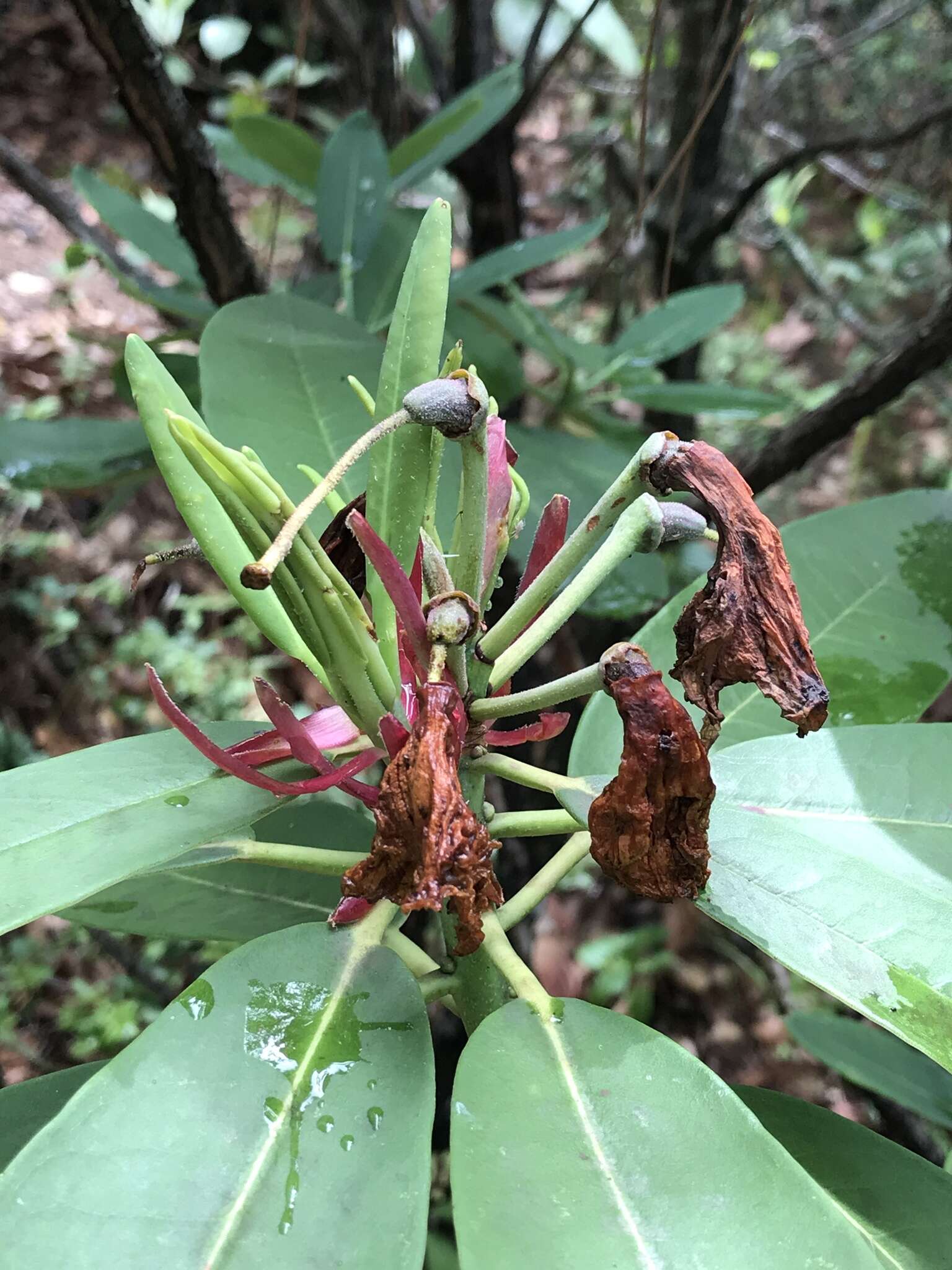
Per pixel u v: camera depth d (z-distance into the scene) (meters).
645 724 0.15
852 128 0.80
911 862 0.19
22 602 0.88
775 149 0.81
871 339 0.76
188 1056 0.15
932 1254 0.18
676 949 0.73
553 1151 0.14
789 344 1.17
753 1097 0.20
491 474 0.17
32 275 1.09
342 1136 0.14
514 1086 0.15
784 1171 0.14
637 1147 0.14
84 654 0.91
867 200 0.83
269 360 0.26
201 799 0.18
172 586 0.96
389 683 0.17
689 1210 0.13
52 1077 0.22
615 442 0.42
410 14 0.52
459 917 0.14
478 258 0.53
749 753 0.21
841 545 0.26
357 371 0.26
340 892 0.26
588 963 0.71
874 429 1.06
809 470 1.08
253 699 0.90
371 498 0.17
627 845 0.15
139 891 0.25
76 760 0.19
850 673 0.25
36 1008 0.69
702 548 0.42
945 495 0.27
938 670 0.25
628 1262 0.13
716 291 0.41
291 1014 0.16
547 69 0.46
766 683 0.15
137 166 1.30
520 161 0.98
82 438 0.37
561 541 0.18
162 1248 0.13
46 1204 0.13
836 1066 0.35
